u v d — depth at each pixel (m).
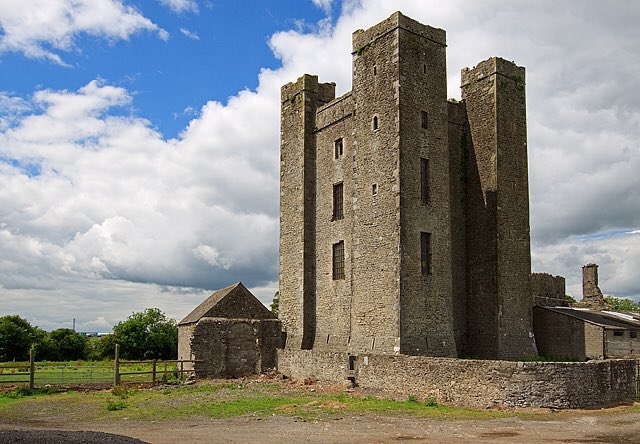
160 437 15.84
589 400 20.56
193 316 37.19
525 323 30.48
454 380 21.69
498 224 30.23
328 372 28.08
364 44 31.02
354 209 30.33
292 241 35.19
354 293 29.59
